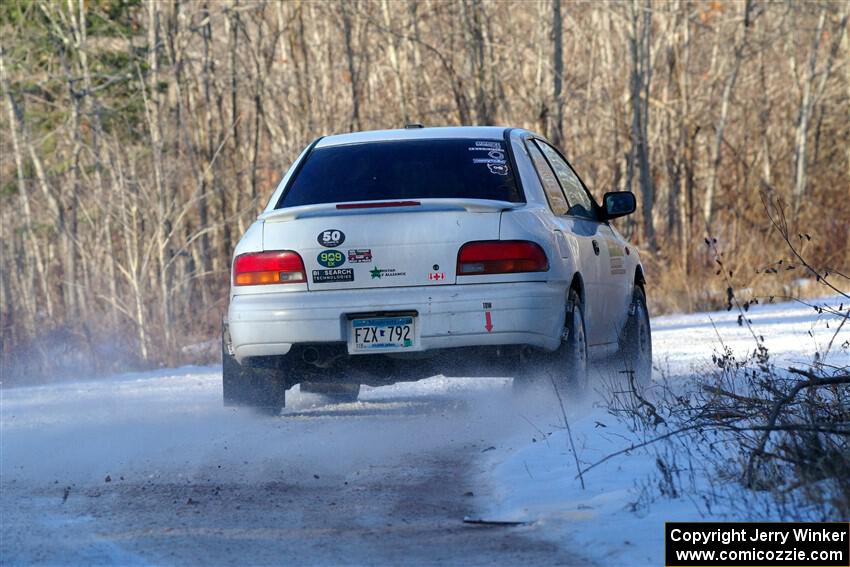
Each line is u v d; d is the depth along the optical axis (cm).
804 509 1838
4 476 2492
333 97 11338
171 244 7869
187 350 6212
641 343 3825
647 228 10631
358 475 2384
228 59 10700
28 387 5025
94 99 8906
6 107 10062
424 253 2927
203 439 2881
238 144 11044
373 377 3134
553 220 3103
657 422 2461
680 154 11944
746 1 11719
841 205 11075
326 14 11175
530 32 12888
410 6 10588
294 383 3256
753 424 2375
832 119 14425
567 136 12338
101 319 6256
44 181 8775
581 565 1667
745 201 11338
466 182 3088
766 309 7519
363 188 3100
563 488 2122
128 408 3672
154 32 9262
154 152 7656
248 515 2055
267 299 2988
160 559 1764
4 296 7481
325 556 1762
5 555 1803
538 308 2900
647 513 1889
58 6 10381
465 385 3966
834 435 2103
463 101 9975
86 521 2034
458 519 1988
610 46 12800
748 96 13962
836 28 13962
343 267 2952
